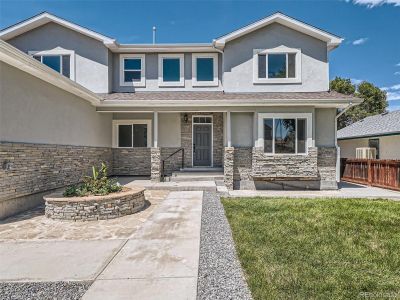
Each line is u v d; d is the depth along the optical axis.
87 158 11.78
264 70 13.48
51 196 7.36
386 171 12.52
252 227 6.11
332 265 4.21
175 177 12.77
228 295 3.37
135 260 4.39
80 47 13.82
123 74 14.60
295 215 7.19
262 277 3.79
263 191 12.04
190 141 14.71
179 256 4.54
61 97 9.74
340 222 6.54
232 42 13.50
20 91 7.61
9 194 7.16
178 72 14.68
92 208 6.84
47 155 8.91
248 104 11.84
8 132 7.14
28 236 5.63
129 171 14.68
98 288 3.52
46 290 3.51
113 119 14.70
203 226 6.22
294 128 12.28
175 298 3.29
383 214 7.31
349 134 21.00
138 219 6.89
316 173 12.19
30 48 13.72
